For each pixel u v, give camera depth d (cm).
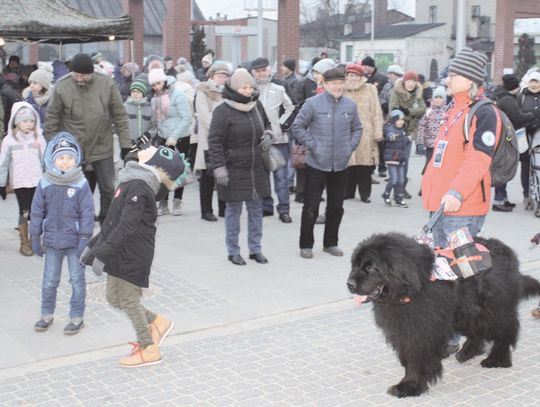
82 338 564
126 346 551
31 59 2770
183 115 974
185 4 1948
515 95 1032
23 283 704
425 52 5281
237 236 780
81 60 813
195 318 612
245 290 690
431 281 441
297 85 1115
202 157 963
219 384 482
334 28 6425
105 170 871
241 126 734
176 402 455
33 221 568
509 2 2667
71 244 566
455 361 526
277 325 598
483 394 470
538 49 4688
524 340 568
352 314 626
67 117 838
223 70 959
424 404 454
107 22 1080
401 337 446
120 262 499
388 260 421
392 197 1152
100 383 483
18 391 470
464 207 502
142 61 2392
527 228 965
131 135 973
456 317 470
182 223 967
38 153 786
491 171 505
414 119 1155
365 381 488
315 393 469
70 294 670
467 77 493
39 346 548
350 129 784
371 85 1068
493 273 484
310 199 787
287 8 2158
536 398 464
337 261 794
